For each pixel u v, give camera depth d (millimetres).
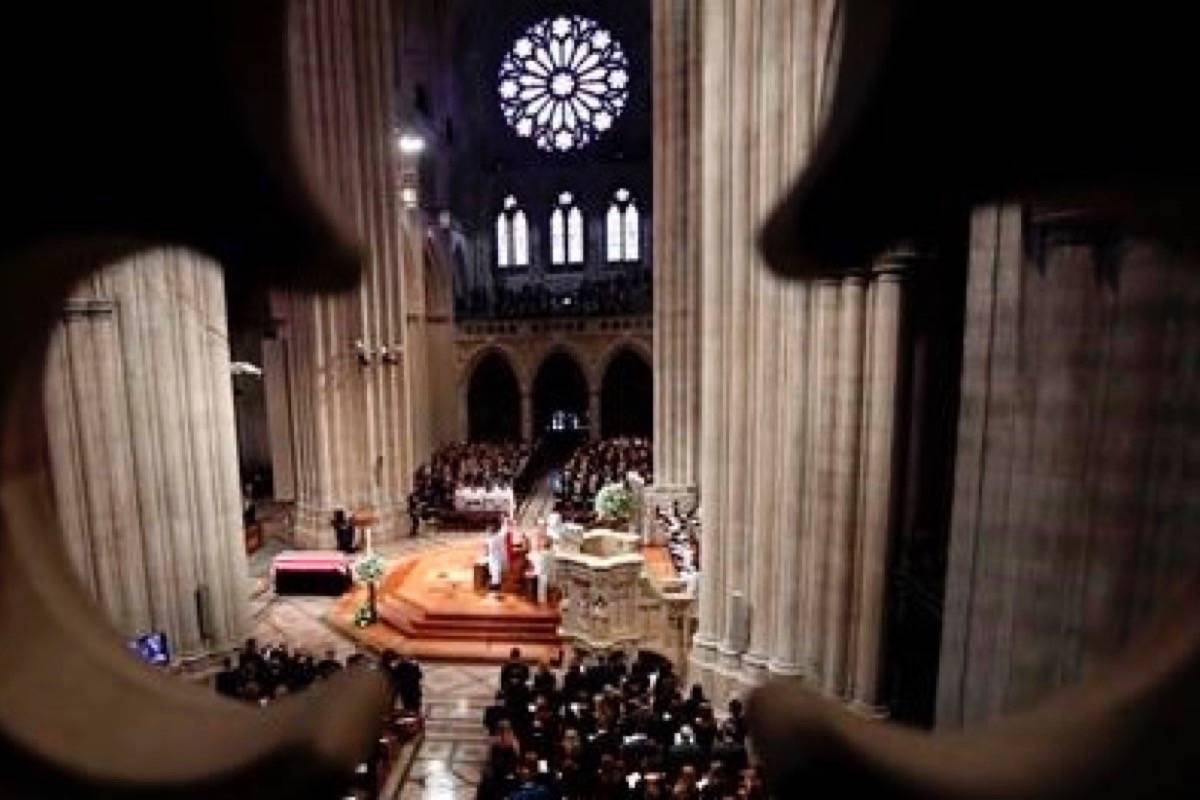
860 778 581
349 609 17734
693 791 7672
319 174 566
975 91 503
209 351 13812
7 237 543
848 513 10391
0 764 650
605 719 9742
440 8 35188
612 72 38656
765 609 11852
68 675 737
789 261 581
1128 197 560
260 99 519
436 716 13117
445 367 35688
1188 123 492
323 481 21328
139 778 637
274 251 543
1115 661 725
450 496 25094
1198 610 693
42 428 758
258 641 16281
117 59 482
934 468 10914
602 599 14273
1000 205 563
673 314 22203
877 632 10289
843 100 538
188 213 528
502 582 17656
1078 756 618
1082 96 497
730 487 12312
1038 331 5570
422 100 32438
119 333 12141
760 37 11469
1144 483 4688
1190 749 595
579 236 40062
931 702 9539
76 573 849
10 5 461
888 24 501
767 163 11336
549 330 36594
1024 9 481
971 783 591
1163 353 4578
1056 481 5367
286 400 21984
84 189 523
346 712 680
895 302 9820
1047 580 5465
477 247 40312
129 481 12328
